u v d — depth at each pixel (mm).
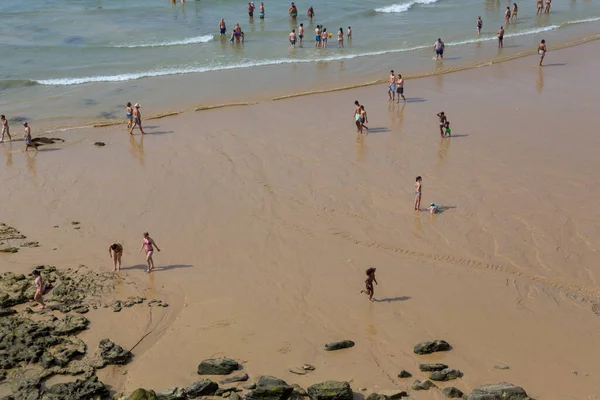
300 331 18719
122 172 29453
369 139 32906
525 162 30000
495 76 43562
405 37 54406
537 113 36250
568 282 21219
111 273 21719
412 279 21328
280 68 45656
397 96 39469
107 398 16047
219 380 16594
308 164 30047
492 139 32719
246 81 42656
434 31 56438
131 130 33625
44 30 54812
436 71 44812
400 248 23250
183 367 17281
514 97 39125
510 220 25062
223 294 20609
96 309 19719
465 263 22281
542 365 17203
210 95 39844
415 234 24156
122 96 39719
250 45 51719
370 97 39594
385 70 45250
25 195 27344
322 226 24766
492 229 24453
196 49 50312
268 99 39062
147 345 18219
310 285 21047
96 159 30828
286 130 34094
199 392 15789
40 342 17734
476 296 20391
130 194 27422
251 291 20750
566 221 24953
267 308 19844
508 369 17016
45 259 22484
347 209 26031
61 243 23641
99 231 24562
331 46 51594
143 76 43438
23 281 20812
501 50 50312
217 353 17797
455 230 24406
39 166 30141
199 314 19578
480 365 17188
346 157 30781
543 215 25391
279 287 20969
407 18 61188
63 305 19750
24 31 54281
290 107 37656
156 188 27922
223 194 27328
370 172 29219
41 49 48750
